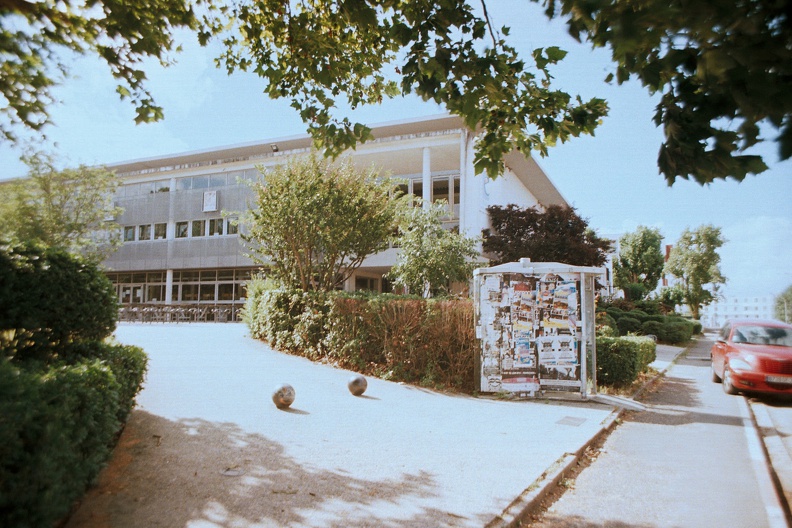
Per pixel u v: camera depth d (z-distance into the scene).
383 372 10.66
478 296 9.87
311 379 10.02
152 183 34.72
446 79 4.63
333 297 12.02
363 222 14.56
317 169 14.41
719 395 10.95
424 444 6.21
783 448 6.91
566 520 4.35
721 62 1.98
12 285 4.93
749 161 2.26
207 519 3.86
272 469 5.04
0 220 22.86
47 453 2.90
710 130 2.33
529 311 9.64
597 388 10.70
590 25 2.32
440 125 26.80
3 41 6.04
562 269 9.65
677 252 43.56
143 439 5.70
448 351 10.19
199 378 9.47
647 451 6.51
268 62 6.83
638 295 42.28
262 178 15.28
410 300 10.84
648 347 13.16
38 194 23.80
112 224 26.31
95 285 5.56
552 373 9.53
